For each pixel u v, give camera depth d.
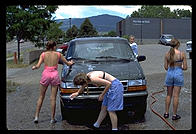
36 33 20.89
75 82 4.80
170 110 6.33
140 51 27.98
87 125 5.33
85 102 5.21
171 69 5.62
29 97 8.02
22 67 16.36
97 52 6.55
